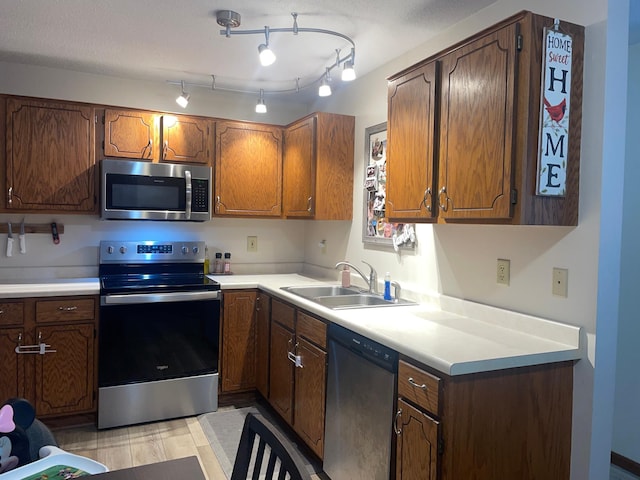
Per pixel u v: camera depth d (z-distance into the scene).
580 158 1.73
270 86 3.47
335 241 3.51
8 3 2.19
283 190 3.58
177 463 1.11
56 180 2.97
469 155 1.82
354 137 3.24
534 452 1.69
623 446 2.59
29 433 1.39
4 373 2.67
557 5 1.84
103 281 3.11
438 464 1.56
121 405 2.89
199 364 3.11
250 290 3.26
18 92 3.10
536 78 1.63
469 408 1.56
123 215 3.03
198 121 3.30
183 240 3.62
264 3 2.17
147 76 3.31
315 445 2.43
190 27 2.45
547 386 1.70
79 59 2.97
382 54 2.77
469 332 1.94
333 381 2.26
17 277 3.16
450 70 1.93
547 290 1.87
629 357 2.56
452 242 2.37
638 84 2.54
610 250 1.71
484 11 2.21
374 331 1.93
